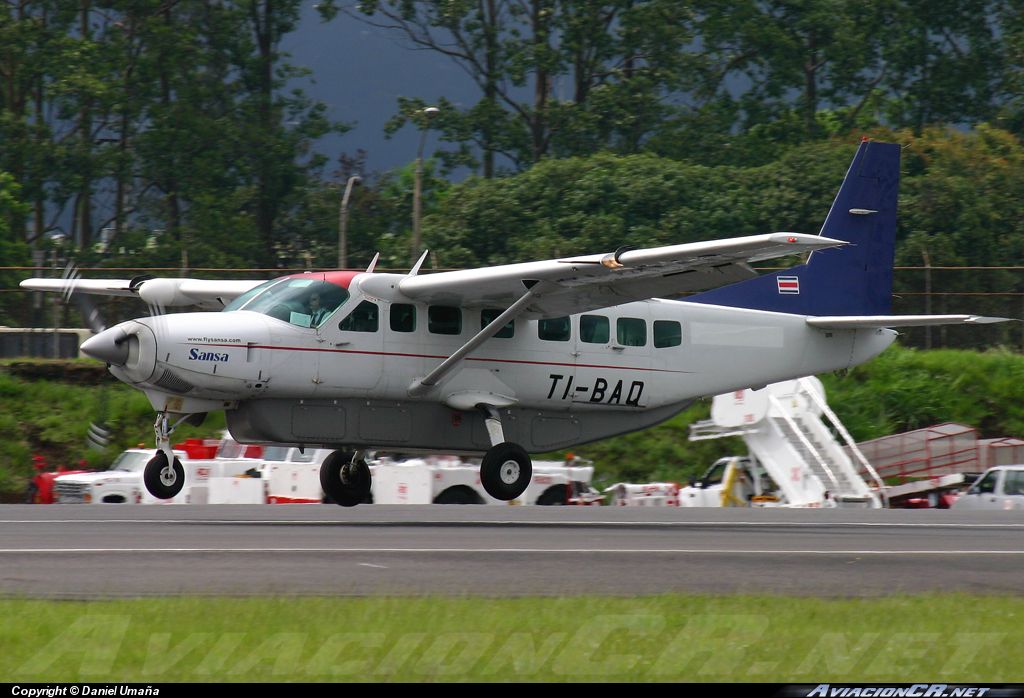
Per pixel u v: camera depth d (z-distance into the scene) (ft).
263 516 188.44
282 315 169.78
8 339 341.41
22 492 298.97
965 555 147.84
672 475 327.67
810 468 295.69
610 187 463.01
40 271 358.23
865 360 212.02
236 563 121.49
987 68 628.69
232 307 176.14
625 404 194.18
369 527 169.07
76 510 196.54
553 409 190.39
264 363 166.81
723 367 200.44
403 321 176.96
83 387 330.54
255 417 170.40
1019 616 98.58
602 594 106.42
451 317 180.65
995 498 275.39
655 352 195.00
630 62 581.53
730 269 161.99
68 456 310.86
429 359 178.09
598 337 190.80
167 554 127.85
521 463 181.88
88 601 96.43
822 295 208.74
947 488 306.76
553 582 113.29
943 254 458.50
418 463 273.95
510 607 96.48
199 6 548.72
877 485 300.20
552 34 576.20
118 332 161.27
